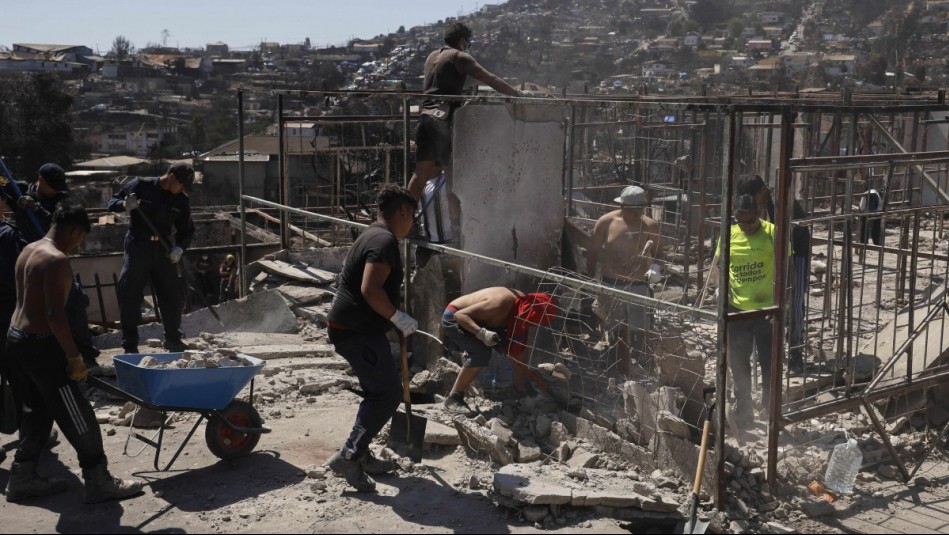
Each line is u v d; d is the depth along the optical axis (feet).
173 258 24.47
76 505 17.44
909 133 49.73
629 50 296.30
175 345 25.75
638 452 18.76
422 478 18.47
